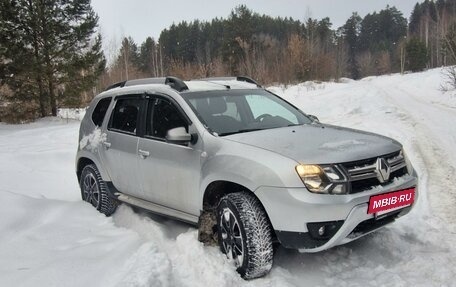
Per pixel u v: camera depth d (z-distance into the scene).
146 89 4.94
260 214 3.62
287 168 3.44
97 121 5.70
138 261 3.67
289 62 41.00
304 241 3.41
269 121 4.68
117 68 43.59
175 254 4.11
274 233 3.71
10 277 3.48
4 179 7.46
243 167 3.64
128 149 4.93
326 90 26.20
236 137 3.99
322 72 45.91
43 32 19.73
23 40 19.48
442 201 5.61
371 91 24.64
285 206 3.39
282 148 3.65
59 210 5.25
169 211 4.59
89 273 3.56
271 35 76.69
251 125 4.52
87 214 5.29
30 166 8.92
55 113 21.59
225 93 4.85
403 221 4.86
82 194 5.91
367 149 3.67
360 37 115.12
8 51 18.86
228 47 48.75
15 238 4.29
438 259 3.85
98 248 4.14
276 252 4.16
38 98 21.08
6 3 18.69
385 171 3.61
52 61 20.73
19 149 11.12
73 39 20.64
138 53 77.25
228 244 3.86
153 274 3.40
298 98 21.47
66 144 11.79
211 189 4.02
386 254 4.07
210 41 74.50
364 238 4.35
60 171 8.59
